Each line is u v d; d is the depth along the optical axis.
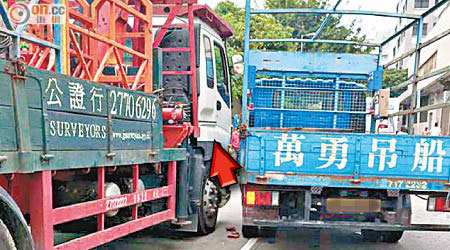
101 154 2.97
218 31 6.36
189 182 4.84
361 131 7.03
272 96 7.01
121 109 3.26
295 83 7.17
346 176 4.03
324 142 4.04
